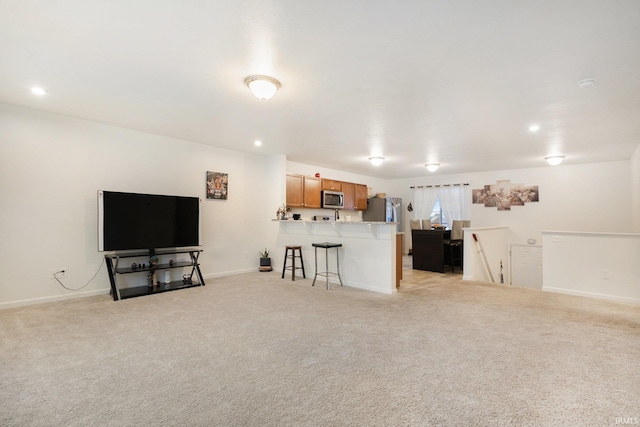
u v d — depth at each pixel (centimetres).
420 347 254
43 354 238
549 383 198
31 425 157
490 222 788
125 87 297
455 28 198
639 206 520
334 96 314
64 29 203
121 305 371
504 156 602
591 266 430
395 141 495
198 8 181
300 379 203
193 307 365
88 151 410
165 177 484
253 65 251
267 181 630
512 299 411
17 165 360
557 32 201
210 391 189
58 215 388
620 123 390
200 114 375
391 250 443
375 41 215
